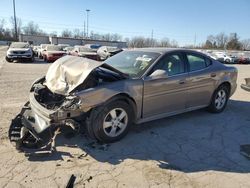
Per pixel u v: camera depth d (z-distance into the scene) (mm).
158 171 3330
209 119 5449
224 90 5914
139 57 4867
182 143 4199
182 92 4902
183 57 5043
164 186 3018
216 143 4258
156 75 4301
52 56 19844
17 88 8000
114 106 3967
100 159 3570
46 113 3557
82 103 3629
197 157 3750
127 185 3012
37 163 3402
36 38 57344
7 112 5363
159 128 4797
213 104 5727
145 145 4062
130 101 4180
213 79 5504
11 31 74625
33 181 3016
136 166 3430
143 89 4262
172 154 3807
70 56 4641
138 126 4852
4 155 3562
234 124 5203
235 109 6324
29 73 12133
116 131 4109
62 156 3604
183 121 5250
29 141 3734
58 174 3176
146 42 80688
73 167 3342
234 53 38031
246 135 4656
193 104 5246
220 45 81562
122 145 4023
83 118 3854
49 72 4496
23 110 4426
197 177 3232
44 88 4422
